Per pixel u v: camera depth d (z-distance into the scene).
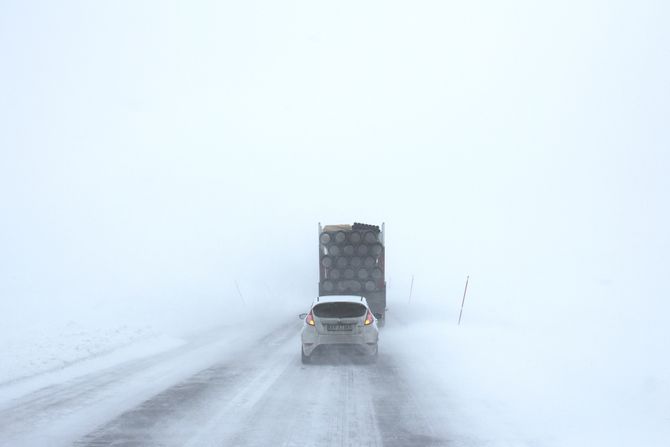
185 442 6.39
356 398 8.75
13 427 6.99
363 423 7.23
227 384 9.89
